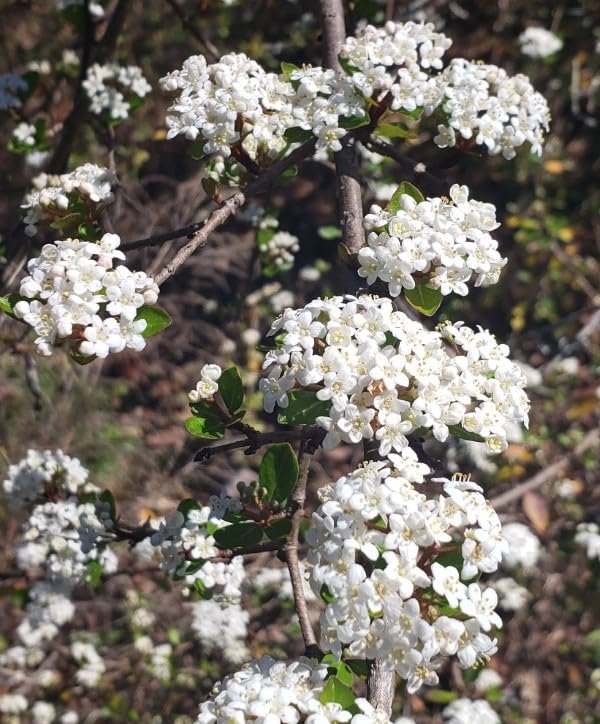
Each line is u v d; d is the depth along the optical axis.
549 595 5.96
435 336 2.00
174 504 6.30
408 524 1.73
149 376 7.27
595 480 6.55
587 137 8.28
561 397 6.91
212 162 2.78
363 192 3.54
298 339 1.93
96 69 4.07
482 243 2.16
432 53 2.65
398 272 2.09
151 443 6.87
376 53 2.53
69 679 5.52
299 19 6.38
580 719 5.65
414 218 2.17
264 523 2.31
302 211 7.95
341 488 1.74
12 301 2.05
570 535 6.15
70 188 2.63
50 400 6.48
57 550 3.33
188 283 7.62
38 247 4.80
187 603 4.98
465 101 2.61
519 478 6.09
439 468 2.21
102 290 2.07
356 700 1.79
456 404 1.95
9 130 5.60
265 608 5.15
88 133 6.33
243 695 1.84
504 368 2.08
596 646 5.82
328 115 2.42
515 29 7.79
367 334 1.93
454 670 5.37
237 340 7.30
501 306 7.78
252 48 6.48
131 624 5.55
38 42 7.18
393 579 1.67
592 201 8.20
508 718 5.56
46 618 4.88
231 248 7.41
